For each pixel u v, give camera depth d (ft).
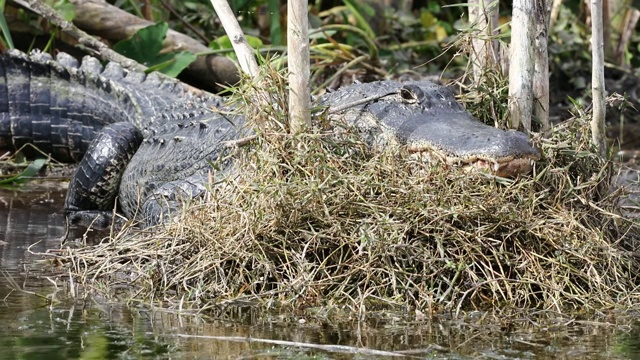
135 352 24.99
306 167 33.35
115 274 34.35
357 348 25.40
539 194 33.27
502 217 31.83
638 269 33.55
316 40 67.72
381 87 39.37
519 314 29.78
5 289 32.32
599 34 35.09
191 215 33.71
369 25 73.51
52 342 25.91
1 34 63.57
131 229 38.17
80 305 30.32
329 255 31.30
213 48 63.67
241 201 32.89
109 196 48.91
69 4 59.77
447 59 72.69
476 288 30.63
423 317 29.12
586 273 31.99
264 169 33.12
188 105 51.01
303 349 25.36
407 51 71.87
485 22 38.50
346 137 35.17
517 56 36.01
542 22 36.65
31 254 38.01
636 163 58.39
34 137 57.98
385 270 30.86
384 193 32.30
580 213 33.42
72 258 34.91
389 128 37.17
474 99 38.93
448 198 32.07
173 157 45.06
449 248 31.48
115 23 62.85
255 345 25.73
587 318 29.55
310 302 30.42
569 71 72.74
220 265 32.27
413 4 85.66
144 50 61.72
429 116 37.01
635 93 73.87
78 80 58.03
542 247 32.30
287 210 31.91
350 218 31.89
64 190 52.90
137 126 53.78
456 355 25.00
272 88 35.04
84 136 57.36
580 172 34.94
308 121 34.60
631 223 34.47
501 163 32.78
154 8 69.36
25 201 49.78
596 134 35.73
